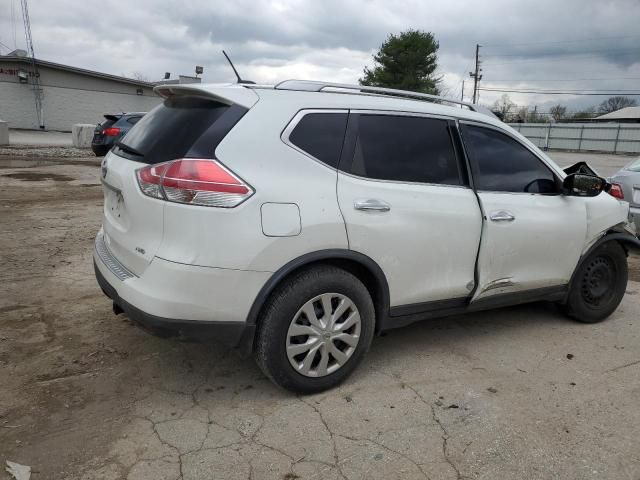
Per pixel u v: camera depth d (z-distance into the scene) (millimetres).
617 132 41719
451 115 3748
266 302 3020
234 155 2877
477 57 64062
